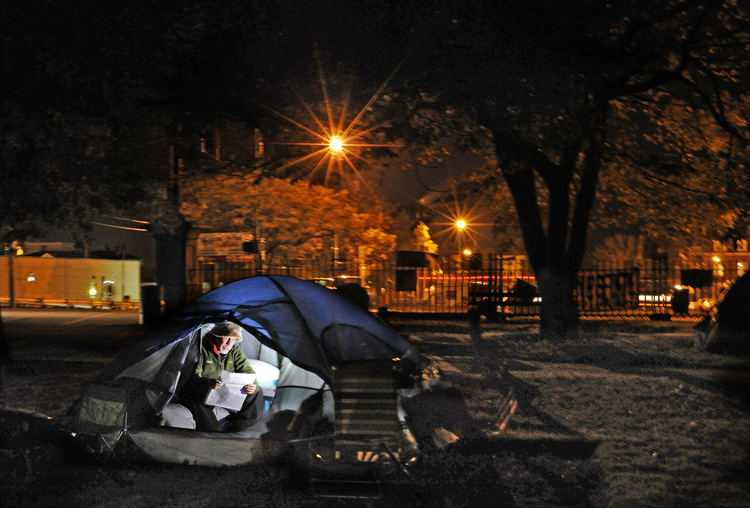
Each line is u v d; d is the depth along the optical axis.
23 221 14.99
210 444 5.08
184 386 5.87
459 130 14.12
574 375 10.41
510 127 13.34
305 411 5.34
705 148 17.33
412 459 4.73
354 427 4.72
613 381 9.87
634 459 5.84
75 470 5.03
